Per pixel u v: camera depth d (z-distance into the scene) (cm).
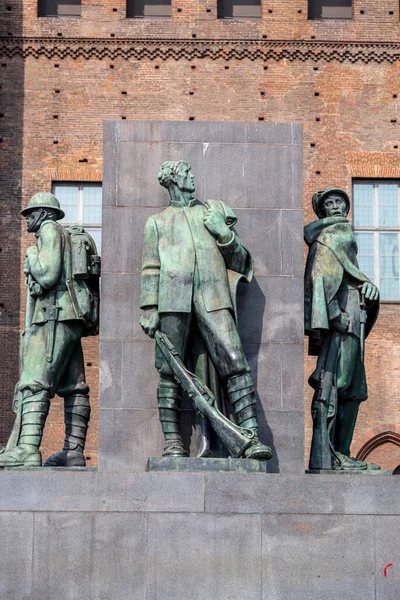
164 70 4344
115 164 2084
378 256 4256
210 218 1978
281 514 1811
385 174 4284
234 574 1792
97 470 1873
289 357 2039
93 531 1798
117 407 2016
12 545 1792
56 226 2033
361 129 4316
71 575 1788
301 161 2098
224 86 4341
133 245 2062
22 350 2028
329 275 2052
